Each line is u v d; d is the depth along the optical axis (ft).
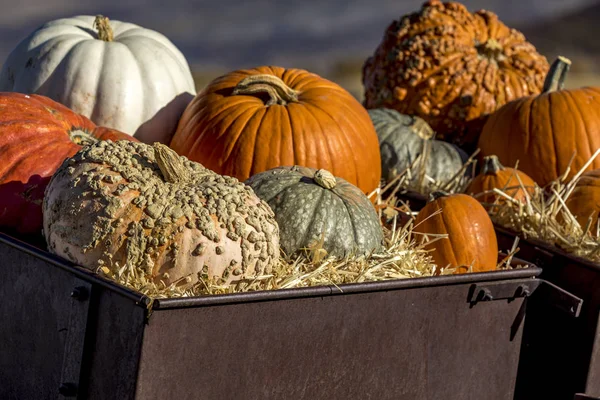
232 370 9.36
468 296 10.03
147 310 9.11
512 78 12.36
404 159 11.90
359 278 9.90
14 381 9.63
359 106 11.15
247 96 10.93
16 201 9.98
